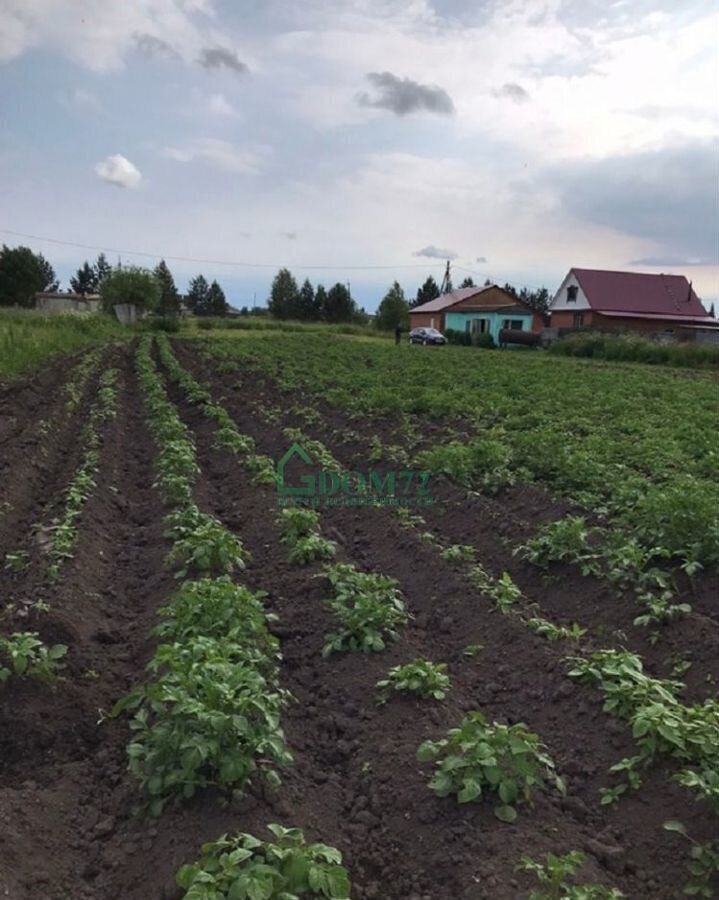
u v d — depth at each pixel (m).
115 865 3.96
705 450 13.02
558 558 7.76
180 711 4.20
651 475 11.26
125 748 4.95
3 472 10.56
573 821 4.28
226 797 4.19
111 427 14.95
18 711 5.04
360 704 5.48
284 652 6.30
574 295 64.75
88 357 28.59
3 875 3.73
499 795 4.21
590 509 9.51
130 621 6.82
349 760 4.95
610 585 7.18
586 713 5.23
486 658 6.18
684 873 3.94
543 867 3.77
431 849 4.08
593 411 17.30
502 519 9.12
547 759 4.46
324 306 91.69
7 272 83.12
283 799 4.31
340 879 3.46
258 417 17.30
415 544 8.44
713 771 4.23
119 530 9.24
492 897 3.66
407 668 5.43
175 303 95.81
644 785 4.52
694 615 6.41
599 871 3.88
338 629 6.39
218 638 5.56
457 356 37.75
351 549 8.96
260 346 39.56
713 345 42.53
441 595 7.30
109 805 4.43
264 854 3.67
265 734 4.38
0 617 6.11
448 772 4.39
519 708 5.52
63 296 93.06
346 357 33.03
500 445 11.91
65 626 6.13
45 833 4.14
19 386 19.05
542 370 29.81
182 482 9.96
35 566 7.38
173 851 3.94
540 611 7.01
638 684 5.13
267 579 7.66
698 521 7.44
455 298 74.44
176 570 7.60
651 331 59.97
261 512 9.87
